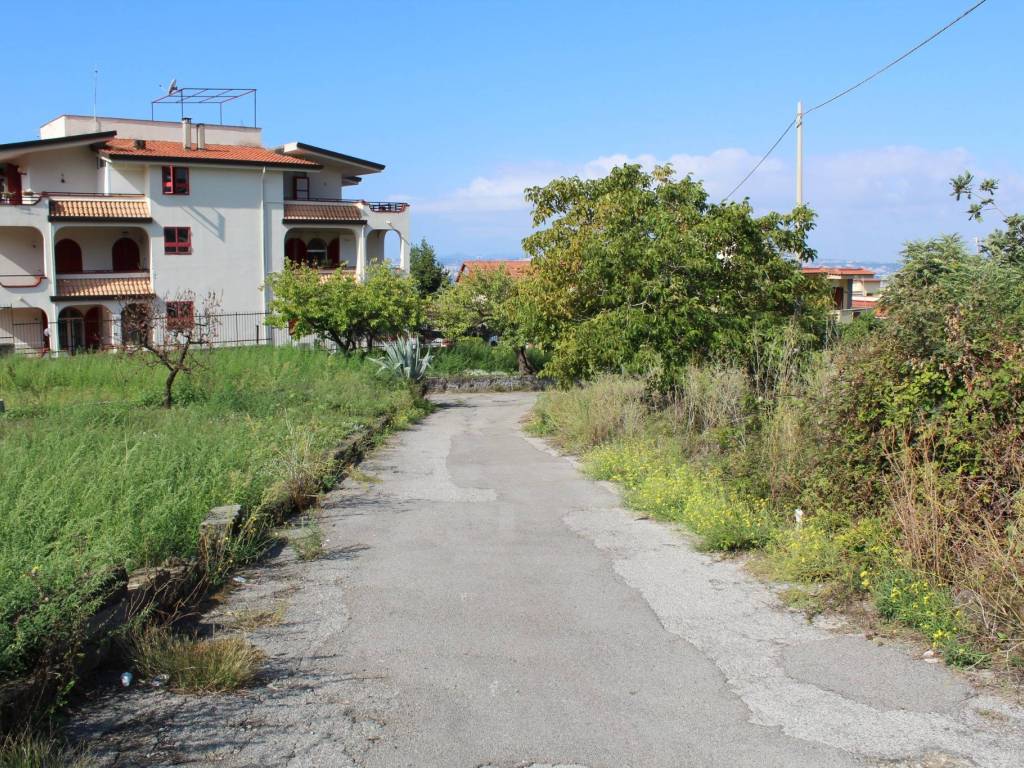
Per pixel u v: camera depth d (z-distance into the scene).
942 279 10.66
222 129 48.62
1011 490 6.42
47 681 4.50
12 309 39.22
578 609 6.50
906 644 5.64
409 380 28.17
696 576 7.34
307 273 34.38
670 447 12.17
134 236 42.00
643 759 4.23
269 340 38.28
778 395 11.20
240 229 42.66
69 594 4.79
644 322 16.17
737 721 4.62
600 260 17.19
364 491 11.58
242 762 4.14
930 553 6.28
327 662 5.43
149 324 18.28
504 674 5.26
